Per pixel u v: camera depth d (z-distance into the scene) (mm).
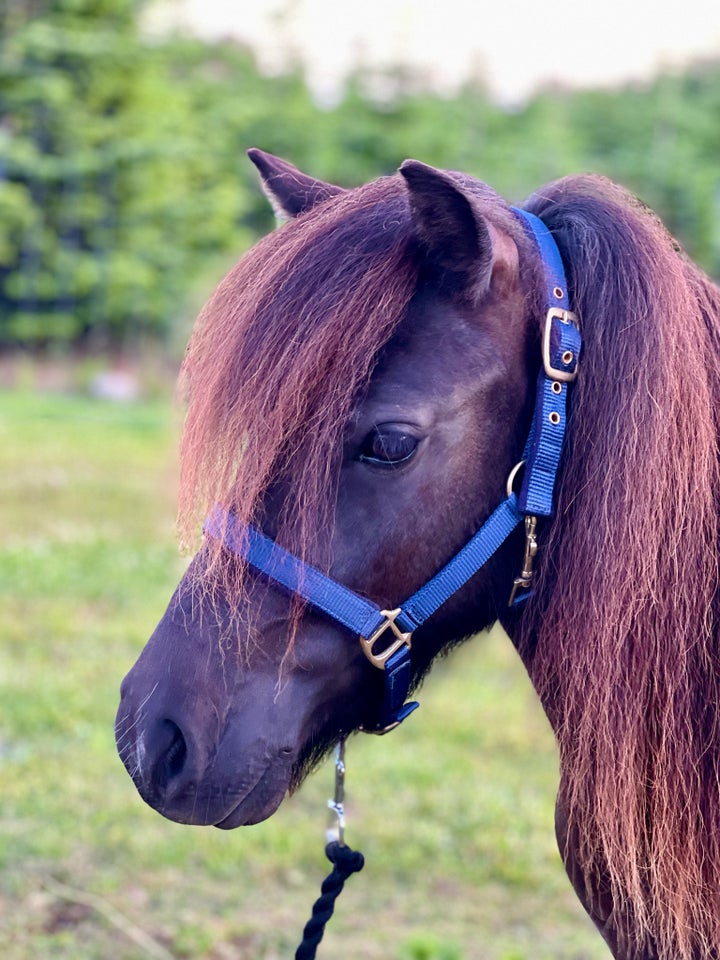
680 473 1378
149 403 15242
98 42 15773
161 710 1341
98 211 16391
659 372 1374
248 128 19156
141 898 3121
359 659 1443
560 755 1504
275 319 1312
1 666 4793
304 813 3738
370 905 3205
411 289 1348
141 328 17312
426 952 2791
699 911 1421
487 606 1538
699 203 20344
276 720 1376
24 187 15969
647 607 1375
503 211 1498
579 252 1464
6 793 3609
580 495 1393
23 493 8297
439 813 3742
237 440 1301
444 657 1666
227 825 1386
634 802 1375
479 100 20984
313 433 1291
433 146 19781
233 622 1345
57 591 5965
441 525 1386
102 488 8695
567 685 1396
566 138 21125
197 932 2928
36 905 3016
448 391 1349
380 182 1437
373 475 1342
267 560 1325
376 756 4223
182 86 18297
